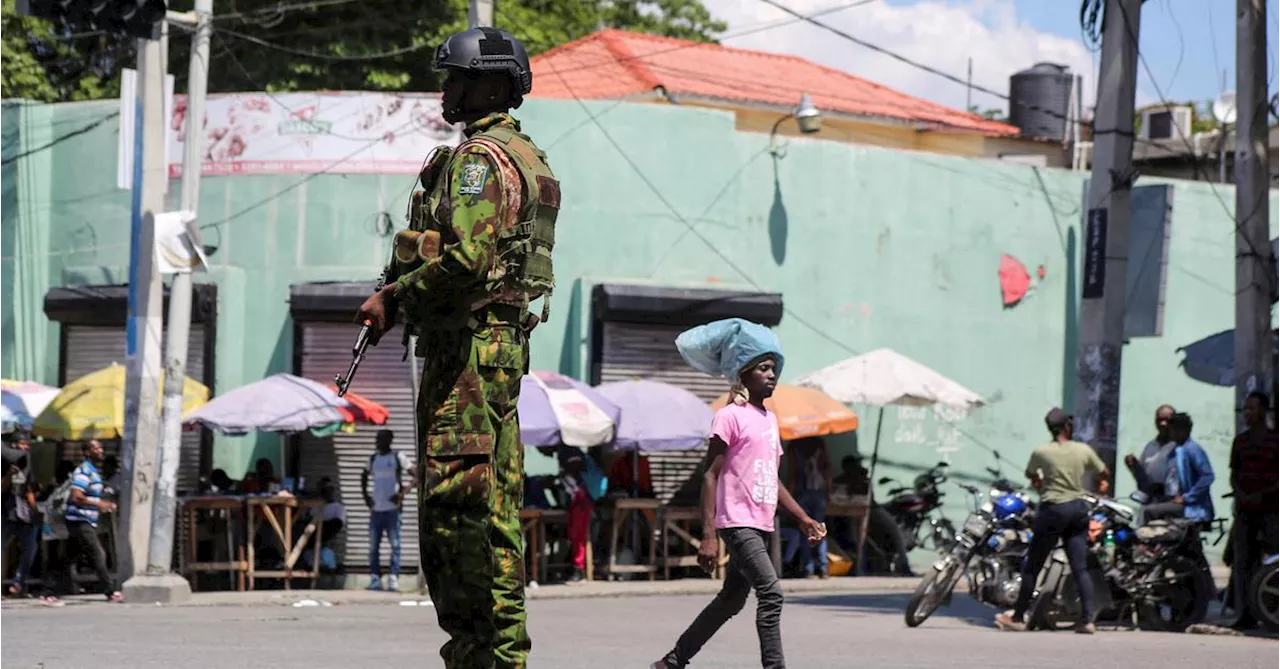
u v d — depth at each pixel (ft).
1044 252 150.30
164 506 102.22
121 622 79.56
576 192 133.49
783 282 139.33
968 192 147.23
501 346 27.37
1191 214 155.33
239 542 115.24
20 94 166.30
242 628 75.72
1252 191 89.97
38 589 114.73
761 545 44.04
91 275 130.62
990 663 58.39
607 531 126.11
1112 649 66.13
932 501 138.82
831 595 111.96
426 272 26.17
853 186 142.41
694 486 133.39
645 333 133.28
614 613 92.17
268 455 127.65
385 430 118.32
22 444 107.76
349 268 128.06
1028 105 187.93
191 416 114.11
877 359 131.23
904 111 169.58
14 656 56.80
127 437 104.17
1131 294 146.30
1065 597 79.51
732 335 44.91
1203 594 81.71
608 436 116.47
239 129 130.21
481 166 26.73
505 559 27.94
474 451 26.94
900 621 84.99
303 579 121.70
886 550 137.39
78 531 104.58
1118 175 92.68
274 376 118.52
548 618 87.10
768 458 44.47
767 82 167.73
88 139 132.36
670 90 154.10
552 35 208.13
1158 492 87.76
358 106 129.29
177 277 102.78
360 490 125.70
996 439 147.74
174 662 54.70
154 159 102.27
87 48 170.40
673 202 135.85
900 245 144.25
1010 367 148.77
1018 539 81.66
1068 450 77.41
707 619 45.57
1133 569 81.56
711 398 135.85
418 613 92.27
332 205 128.77
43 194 133.08
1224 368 106.22
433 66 28.58
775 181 139.33
